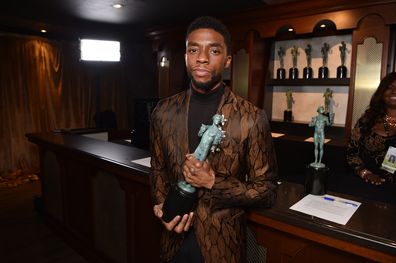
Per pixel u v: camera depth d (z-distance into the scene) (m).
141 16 3.62
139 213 1.80
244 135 0.89
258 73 3.42
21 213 3.16
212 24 0.85
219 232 0.92
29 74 4.33
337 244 0.94
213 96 0.93
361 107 2.71
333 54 3.23
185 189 0.89
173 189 0.91
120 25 4.11
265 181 0.92
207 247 0.92
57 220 2.72
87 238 2.34
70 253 2.43
